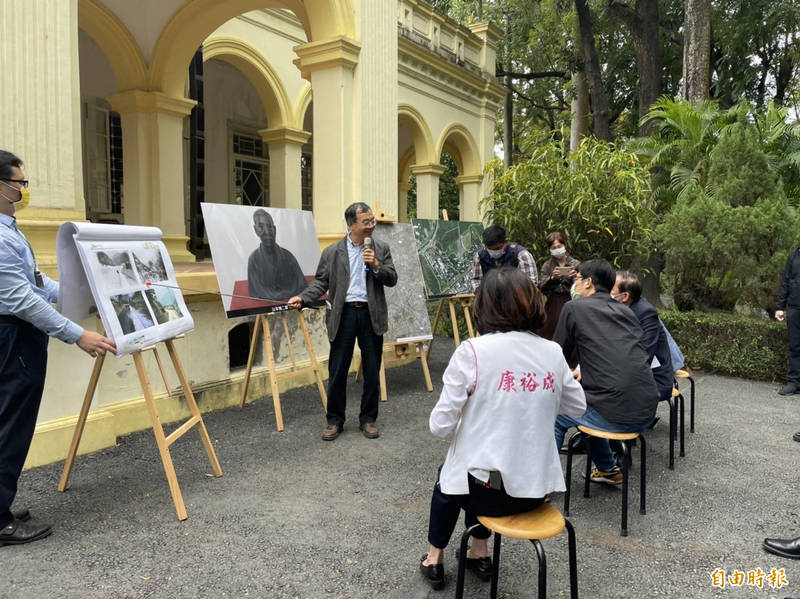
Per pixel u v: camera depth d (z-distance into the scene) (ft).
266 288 14.80
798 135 26.22
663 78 55.52
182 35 24.94
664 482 11.70
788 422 15.84
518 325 6.63
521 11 55.16
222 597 7.39
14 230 8.57
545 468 6.50
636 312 11.96
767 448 13.75
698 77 33.27
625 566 8.43
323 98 20.20
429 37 40.32
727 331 21.22
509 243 18.53
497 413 6.39
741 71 48.78
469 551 8.05
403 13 37.63
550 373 6.57
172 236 26.58
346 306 13.75
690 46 33.45
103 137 32.07
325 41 19.49
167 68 25.52
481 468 6.35
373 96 20.95
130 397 13.85
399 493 10.78
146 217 26.30
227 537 8.96
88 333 8.64
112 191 32.68
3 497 8.41
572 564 6.78
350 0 19.97
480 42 46.26
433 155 41.22
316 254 17.01
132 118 25.67
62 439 11.89
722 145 23.09
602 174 24.23
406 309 18.39
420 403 17.17
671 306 25.36
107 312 8.85
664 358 11.99
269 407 16.39
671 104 28.02
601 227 23.61
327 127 20.21
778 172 26.03
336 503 10.29
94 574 7.86
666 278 24.70
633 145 30.45
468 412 6.57
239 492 10.67
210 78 37.65
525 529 6.22
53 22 11.56
